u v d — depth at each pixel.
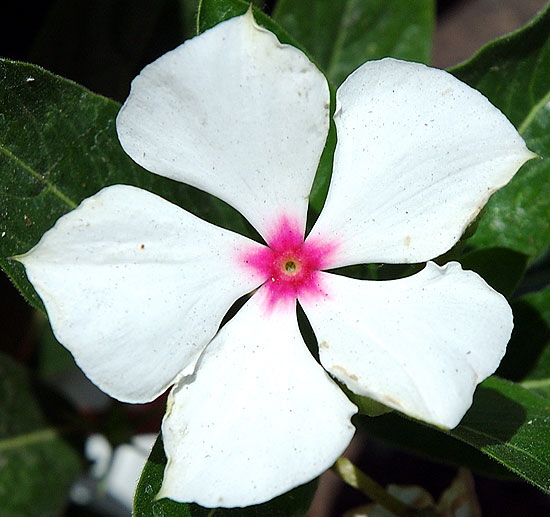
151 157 0.14
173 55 0.13
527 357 0.17
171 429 0.14
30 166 0.15
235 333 0.14
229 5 0.15
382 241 0.14
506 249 0.16
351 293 0.14
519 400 0.15
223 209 0.16
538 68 0.16
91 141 0.15
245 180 0.14
